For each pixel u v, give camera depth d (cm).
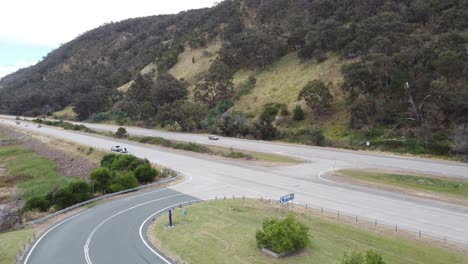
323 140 7131
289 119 8550
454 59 6550
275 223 2548
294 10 14150
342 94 8444
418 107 6825
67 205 3775
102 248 2652
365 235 2745
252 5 16162
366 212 3303
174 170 5328
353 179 4475
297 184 4372
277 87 10262
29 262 2445
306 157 6019
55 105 18650
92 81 19538
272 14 14788
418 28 9031
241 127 8725
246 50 13000
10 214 3575
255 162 5734
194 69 14162
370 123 7138
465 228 2883
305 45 10856
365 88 7706
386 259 2339
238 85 11556
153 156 6612
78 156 7619
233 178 4772
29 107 19188
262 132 8150
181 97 11956
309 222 3058
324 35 10356
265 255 2439
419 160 5538
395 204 3525
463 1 8894
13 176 6806
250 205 3588
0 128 13750
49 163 7638
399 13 9956
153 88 12188
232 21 15100
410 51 7288
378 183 4272
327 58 10169
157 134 9688
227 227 2977
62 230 3072
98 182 4284
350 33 9694
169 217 3033
